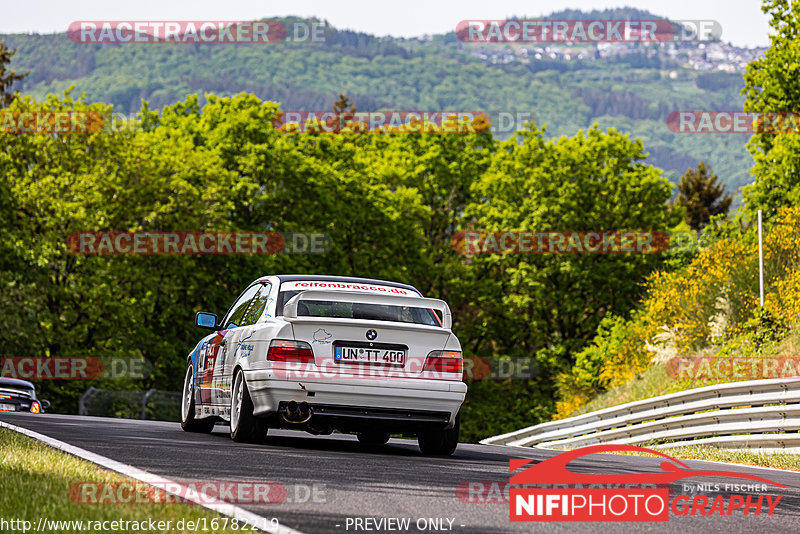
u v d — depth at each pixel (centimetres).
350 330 1451
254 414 1472
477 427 6612
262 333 1481
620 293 6744
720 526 886
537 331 6781
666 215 6838
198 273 5897
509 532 812
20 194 5612
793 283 3173
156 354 5931
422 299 1512
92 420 2111
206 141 6631
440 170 7381
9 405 3603
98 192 5619
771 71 5744
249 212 6444
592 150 6756
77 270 5744
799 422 1978
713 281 3488
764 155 5681
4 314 5194
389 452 1559
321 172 6488
